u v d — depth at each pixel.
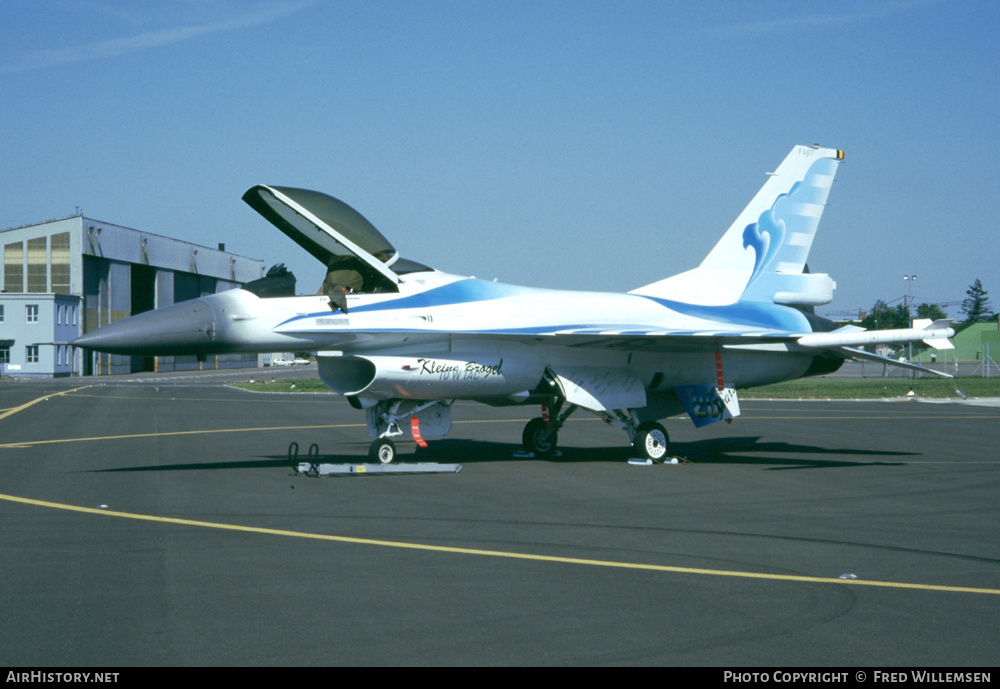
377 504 11.35
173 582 7.23
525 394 16.73
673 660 5.46
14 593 6.86
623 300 17.89
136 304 92.38
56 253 76.88
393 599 6.76
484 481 13.76
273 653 5.53
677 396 18.39
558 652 5.59
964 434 22.45
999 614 6.50
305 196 14.66
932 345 15.81
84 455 16.81
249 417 27.77
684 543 8.95
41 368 72.94
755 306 19.14
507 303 16.47
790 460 16.98
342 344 14.93
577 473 14.85
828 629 6.11
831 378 64.25
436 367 15.32
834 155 20.06
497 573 7.61
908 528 9.84
